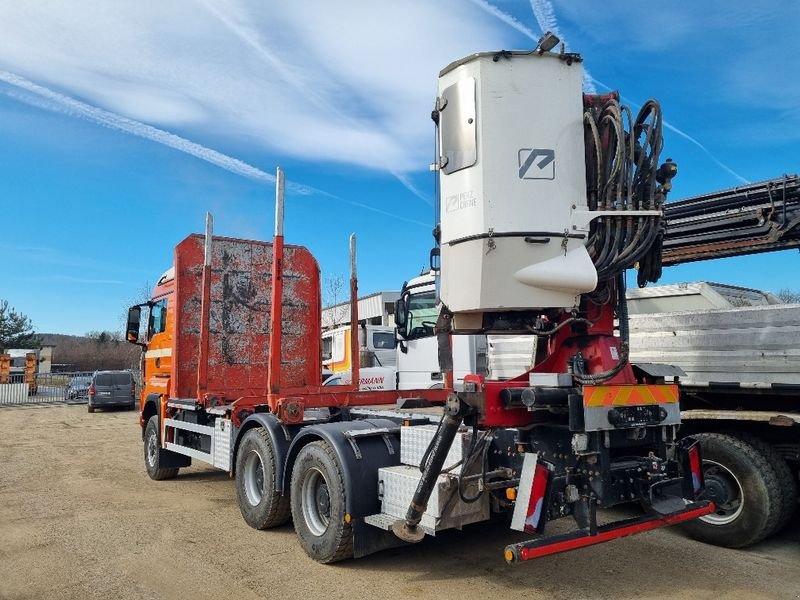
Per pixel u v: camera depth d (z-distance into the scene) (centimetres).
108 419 2195
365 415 676
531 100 459
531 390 439
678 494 486
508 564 542
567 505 438
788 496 566
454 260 463
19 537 638
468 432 494
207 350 798
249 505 669
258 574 521
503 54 461
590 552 573
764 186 689
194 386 891
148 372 1026
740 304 758
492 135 454
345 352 1457
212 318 898
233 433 724
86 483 946
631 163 464
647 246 468
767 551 575
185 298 889
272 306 649
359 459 538
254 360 921
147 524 688
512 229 443
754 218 696
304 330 961
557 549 412
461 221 457
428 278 993
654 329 650
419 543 605
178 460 960
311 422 675
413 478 502
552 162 454
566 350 514
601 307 501
